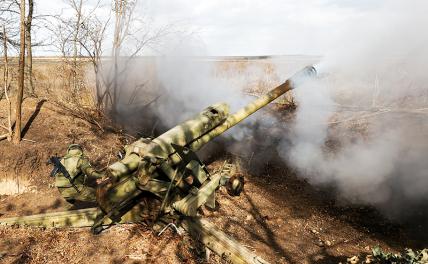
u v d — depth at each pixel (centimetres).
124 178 417
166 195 429
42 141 676
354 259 424
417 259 363
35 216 471
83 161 465
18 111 643
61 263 393
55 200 572
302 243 512
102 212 457
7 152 618
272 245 493
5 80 656
